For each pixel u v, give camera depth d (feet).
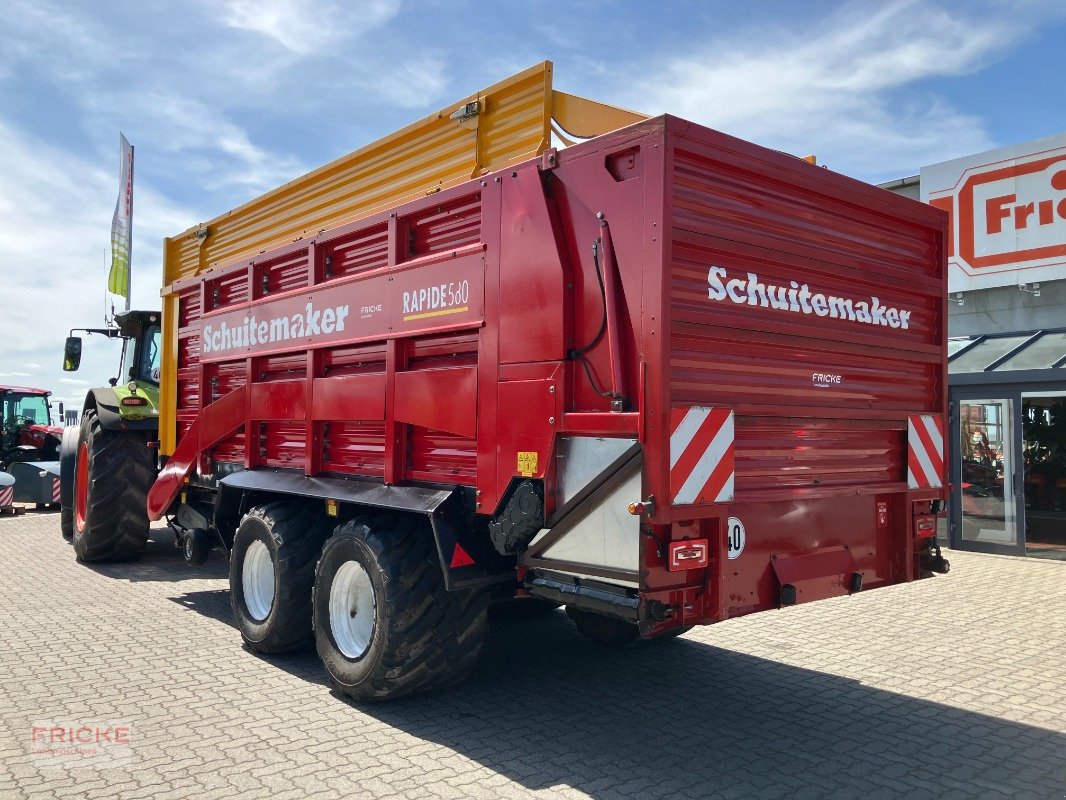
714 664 16.52
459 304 13.03
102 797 10.15
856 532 13.16
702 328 10.67
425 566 13.12
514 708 13.70
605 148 10.97
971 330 36.01
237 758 11.36
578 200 11.32
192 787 10.43
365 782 10.62
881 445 13.80
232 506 18.95
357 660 13.69
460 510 12.92
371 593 13.79
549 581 11.58
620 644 17.67
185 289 22.47
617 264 10.73
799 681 15.39
